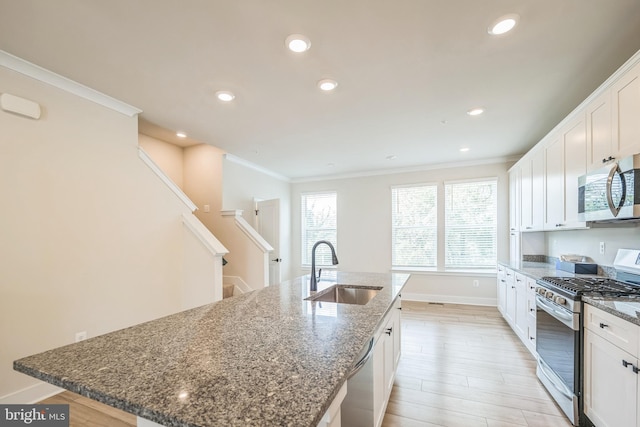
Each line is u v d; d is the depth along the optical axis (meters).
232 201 4.80
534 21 1.70
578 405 1.91
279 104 2.81
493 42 1.89
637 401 1.41
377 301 1.84
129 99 2.72
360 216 5.93
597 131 2.20
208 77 2.33
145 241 3.07
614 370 1.59
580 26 1.74
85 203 2.58
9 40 1.87
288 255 6.38
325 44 1.91
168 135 4.17
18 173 2.17
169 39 1.87
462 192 5.22
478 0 1.55
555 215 2.97
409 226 5.58
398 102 2.77
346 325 1.35
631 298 1.79
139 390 0.79
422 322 4.15
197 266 3.36
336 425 0.93
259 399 0.75
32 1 1.53
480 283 5.04
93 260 2.63
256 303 1.79
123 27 1.75
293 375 0.87
